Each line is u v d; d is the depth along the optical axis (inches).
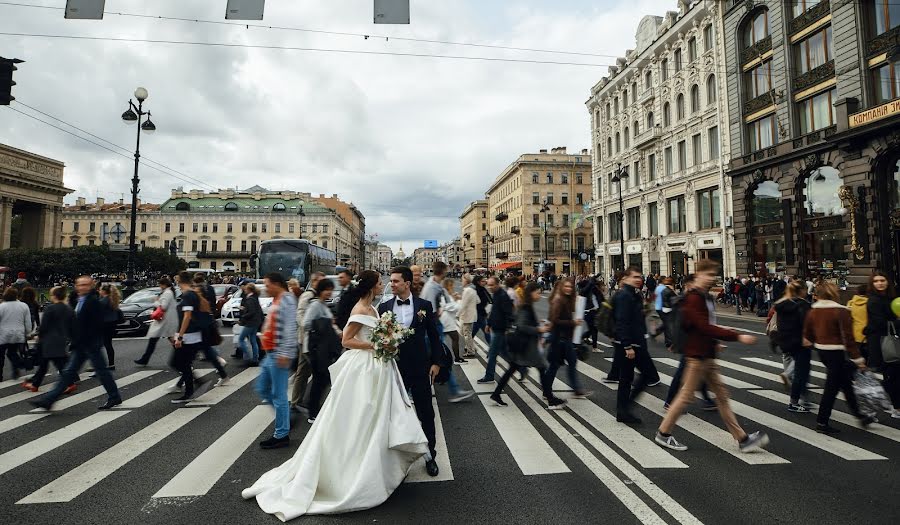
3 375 358.3
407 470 156.2
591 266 1903.3
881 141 764.0
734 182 1093.1
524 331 257.3
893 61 713.6
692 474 166.7
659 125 1393.9
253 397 284.8
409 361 171.3
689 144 1259.2
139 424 230.1
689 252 1263.5
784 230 955.3
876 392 212.7
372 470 142.0
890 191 773.3
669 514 137.3
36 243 2316.7
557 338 267.0
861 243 792.9
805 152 898.7
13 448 196.4
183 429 222.4
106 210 3496.6
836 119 826.8
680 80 1298.0
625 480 161.8
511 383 326.3
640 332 233.6
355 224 5172.2
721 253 1152.2
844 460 179.6
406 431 149.0
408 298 180.9
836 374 210.2
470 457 185.2
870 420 214.8
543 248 2640.3
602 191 1775.3
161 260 2233.0
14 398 284.8
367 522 133.6
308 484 141.3
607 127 1724.9
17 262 1668.3
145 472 170.7
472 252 4288.9
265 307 609.9
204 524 133.1
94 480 163.6
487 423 231.9
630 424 228.8
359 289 161.2
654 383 315.0
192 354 279.6
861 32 800.9
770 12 992.9
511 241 2947.8
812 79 901.8
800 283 251.0
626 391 232.5
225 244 3479.3
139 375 350.3
